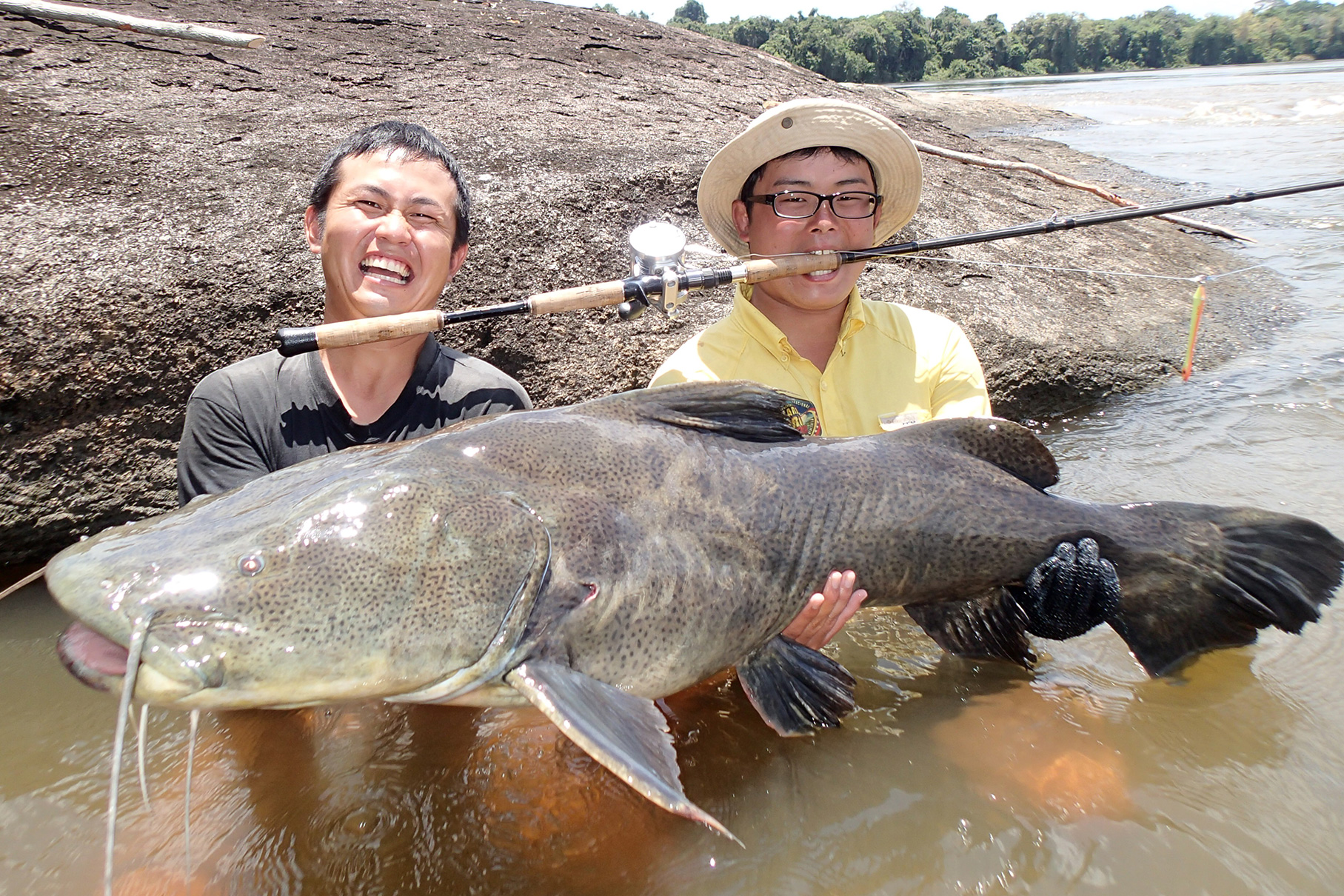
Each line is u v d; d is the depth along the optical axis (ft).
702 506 7.77
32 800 7.61
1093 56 312.50
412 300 9.29
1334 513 11.89
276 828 7.32
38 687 9.24
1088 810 7.43
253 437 8.87
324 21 23.31
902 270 18.03
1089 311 18.89
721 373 10.89
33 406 11.90
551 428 7.55
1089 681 9.29
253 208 14.37
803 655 8.41
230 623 6.07
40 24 18.12
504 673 6.73
